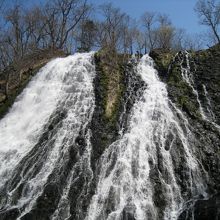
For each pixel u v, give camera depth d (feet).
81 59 102.01
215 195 64.69
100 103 87.71
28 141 81.82
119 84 93.91
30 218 64.95
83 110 86.79
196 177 70.33
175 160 73.00
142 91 90.43
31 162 75.87
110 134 79.71
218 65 95.04
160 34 185.26
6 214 66.33
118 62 101.04
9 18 132.16
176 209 65.82
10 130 87.61
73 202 67.15
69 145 78.13
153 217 64.13
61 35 159.94
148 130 79.61
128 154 74.69
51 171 73.31
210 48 101.24
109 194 67.82
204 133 78.33
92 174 71.67
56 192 68.95
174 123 80.59
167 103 86.12
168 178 70.38
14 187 71.97
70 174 71.97
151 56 101.91
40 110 89.81
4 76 115.96
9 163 77.51
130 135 78.48
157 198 67.05
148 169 71.61
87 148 76.95
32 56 126.52
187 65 97.14
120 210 65.36
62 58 105.81
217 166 71.56
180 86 91.04
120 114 85.15
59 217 65.31
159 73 97.14
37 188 70.33
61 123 83.61
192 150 74.74
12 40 132.98
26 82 104.73
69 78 97.30
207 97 87.71
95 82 94.07
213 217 59.82
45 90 95.50
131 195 68.08
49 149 78.02
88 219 64.85
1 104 100.83
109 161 73.92
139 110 85.20
